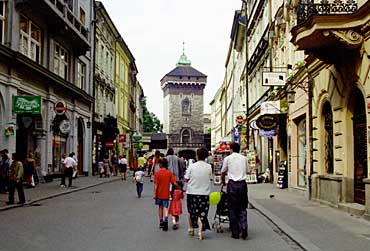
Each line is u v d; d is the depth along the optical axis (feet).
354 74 46.24
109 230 39.50
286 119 86.63
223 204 38.68
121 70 201.67
